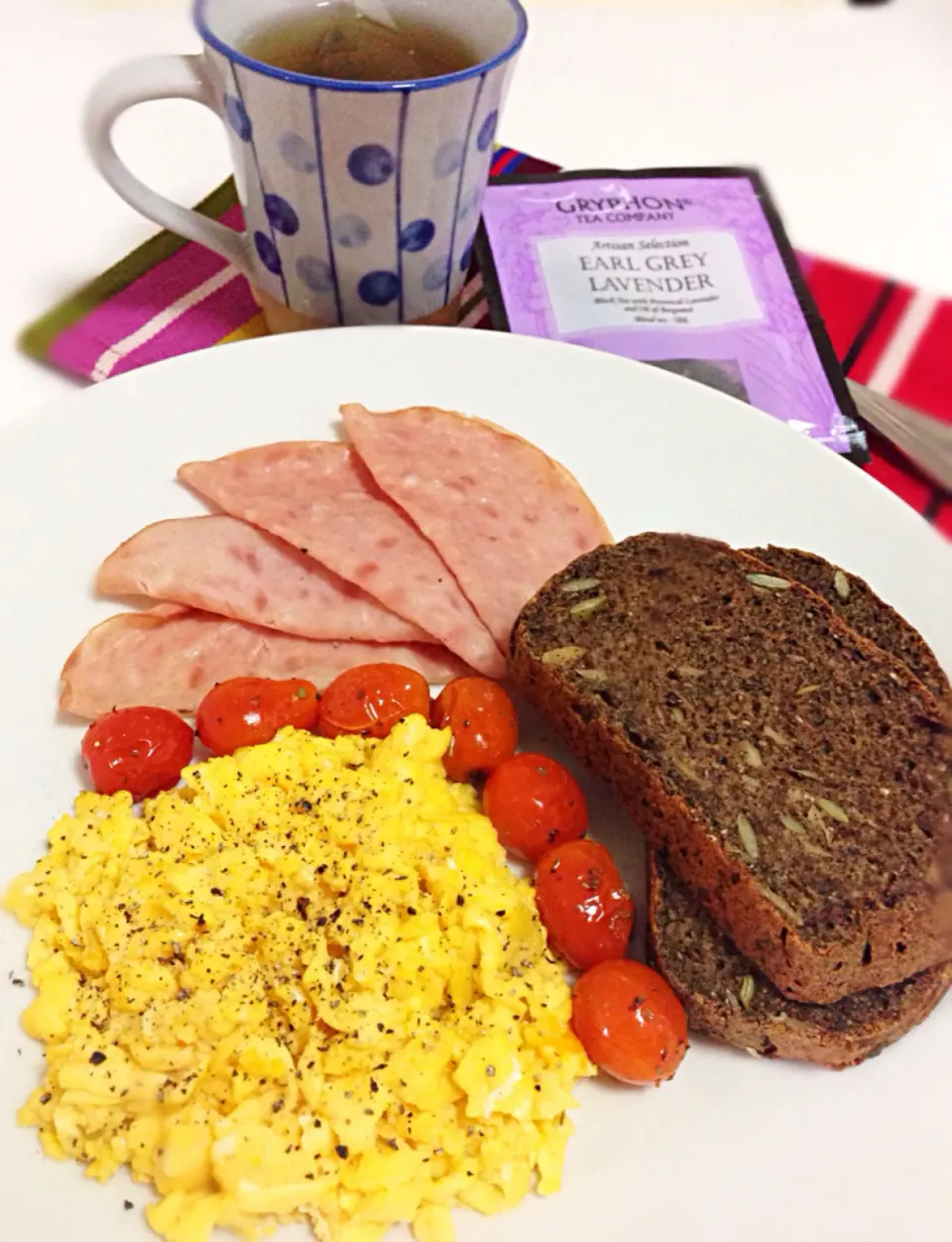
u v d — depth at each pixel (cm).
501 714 25
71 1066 20
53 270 36
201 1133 19
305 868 23
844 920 22
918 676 26
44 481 28
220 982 21
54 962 21
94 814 23
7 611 26
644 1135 21
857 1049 21
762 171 43
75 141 40
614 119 45
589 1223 19
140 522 28
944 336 37
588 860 23
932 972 22
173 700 26
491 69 27
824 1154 20
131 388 30
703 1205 20
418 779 24
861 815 23
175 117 42
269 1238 19
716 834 23
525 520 29
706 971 23
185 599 26
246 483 29
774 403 34
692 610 27
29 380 33
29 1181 19
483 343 32
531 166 42
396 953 22
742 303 37
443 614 27
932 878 22
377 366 32
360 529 28
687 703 25
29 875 22
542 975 22
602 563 27
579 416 31
